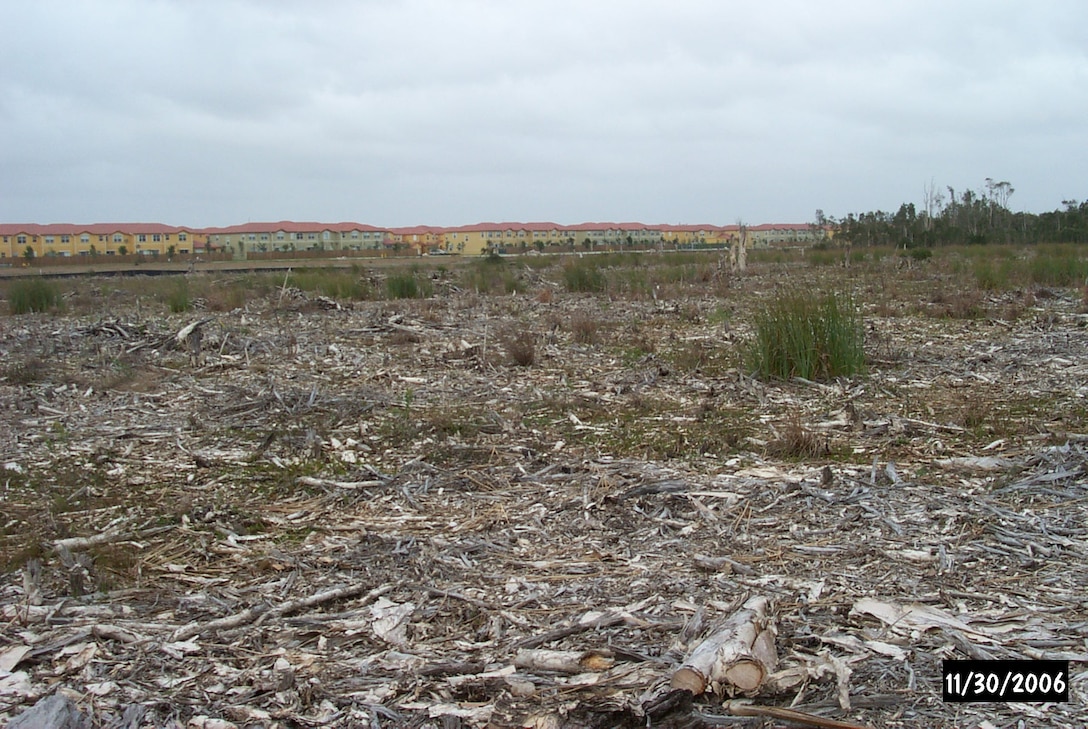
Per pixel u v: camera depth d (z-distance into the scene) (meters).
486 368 9.77
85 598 4.10
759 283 19.94
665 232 78.44
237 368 10.21
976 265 20.83
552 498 5.35
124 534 4.93
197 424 7.43
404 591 4.11
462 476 5.82
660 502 5.13
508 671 3.30
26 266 39.66
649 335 12.07
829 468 5.61
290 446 6.73
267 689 3.24
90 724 3.01
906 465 5.80
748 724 2.90
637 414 7.53
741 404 7.82
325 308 16.14
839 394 8.07
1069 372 8.78
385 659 3.45
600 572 4.23
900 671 3.21
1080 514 4.74
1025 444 6.18
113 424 7.59
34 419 7.77
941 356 9.85
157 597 4.11
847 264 24.19
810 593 3.88
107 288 21.39
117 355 11.03
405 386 9.00
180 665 3.45
